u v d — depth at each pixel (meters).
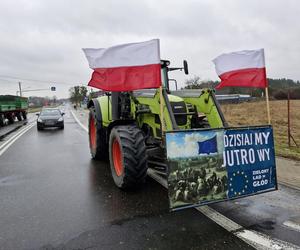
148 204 5.09
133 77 4.78
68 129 18.78
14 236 4.03
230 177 4.46
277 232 4.02
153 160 5.92
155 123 5.78
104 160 8.77
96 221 4.45
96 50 4.98
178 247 3.66
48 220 4.52
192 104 6.08
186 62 7.23
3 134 15.53
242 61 5.64
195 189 4.21
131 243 3.78
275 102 33.22
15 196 5.61
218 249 3.60
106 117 7.96
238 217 4.50
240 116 20.81
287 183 6.12
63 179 6.74
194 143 4.20
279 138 11.70
